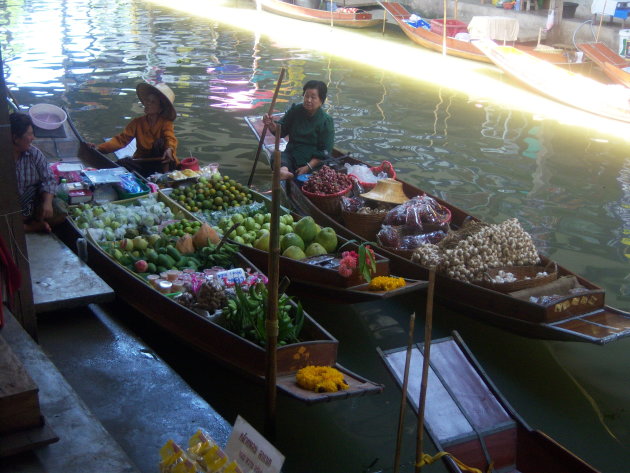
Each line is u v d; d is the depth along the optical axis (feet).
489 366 16.90
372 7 68.44
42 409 11.51
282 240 18.99
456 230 20.98
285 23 61.93
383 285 17.04
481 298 17.20
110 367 14.92
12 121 18.69
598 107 36.70
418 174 28.53
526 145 32.14
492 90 41.63
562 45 47.60
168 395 14.12
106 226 20.06
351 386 13.48
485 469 12.03
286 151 25.57
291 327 14.51
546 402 15.62
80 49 48.70
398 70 45.91
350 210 21.02
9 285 12.77
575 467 11.71
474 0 59.52
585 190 27.17
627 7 45.39
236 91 39.45
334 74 44.11
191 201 22.38
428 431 12.12
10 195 13.51
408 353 10.30
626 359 17.21
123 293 17.58
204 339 15.14
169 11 65.77
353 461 13.61
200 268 18.35
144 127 26.32
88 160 26.27
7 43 49.67
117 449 10.88
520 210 25.31
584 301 16.72
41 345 15.55
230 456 9.61
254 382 14.02
